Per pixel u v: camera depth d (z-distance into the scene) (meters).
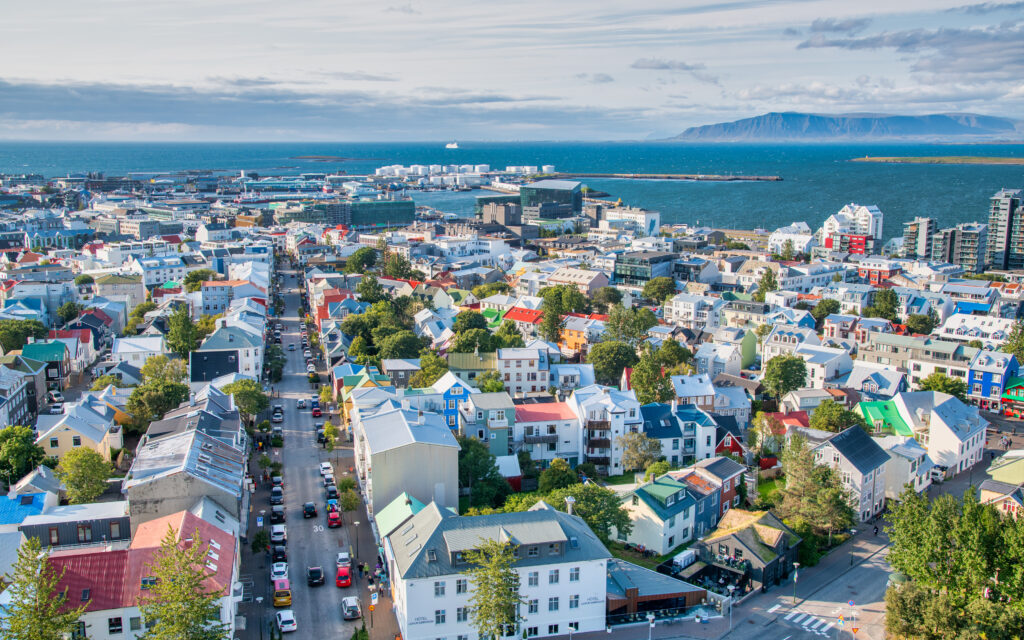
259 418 185.38
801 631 104.12
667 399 183.25
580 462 162.88
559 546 101.94
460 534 101.75
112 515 115.62
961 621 97.94
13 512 116.38
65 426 148.12
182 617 85.38
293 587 111.38
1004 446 174.62
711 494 134.62
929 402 173.00
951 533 109.50
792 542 120.12
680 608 107.75
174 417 144.88
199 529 103.25
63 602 86.44
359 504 138.38
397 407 149.75
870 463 139.88
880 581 117.75
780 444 164.62
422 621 98.25
